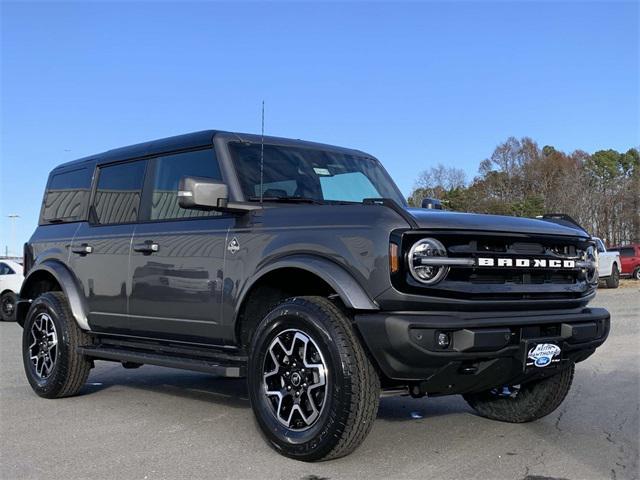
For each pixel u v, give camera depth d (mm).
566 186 58156
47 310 6590
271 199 5086
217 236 5016
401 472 4125
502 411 5391
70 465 4383
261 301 4883
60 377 6398
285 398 4414
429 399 6348
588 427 5266
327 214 4438
